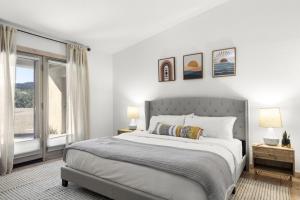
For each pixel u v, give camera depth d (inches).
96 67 194.5
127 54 198.2
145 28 166.4
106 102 203.8
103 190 87.8
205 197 67.6
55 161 153.4
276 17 127.8
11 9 117.7
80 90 173.5
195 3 141.3
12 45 131.2
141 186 77.6
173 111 163.9
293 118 122.6
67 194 99.2
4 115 126.6
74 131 167.9
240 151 119.5
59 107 170.1
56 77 168.2
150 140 121.0
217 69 147.8
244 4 138.3
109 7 130.2
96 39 172.4
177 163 73.6
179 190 68.9
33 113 153.4
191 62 159.3
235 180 99.4
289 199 93.4
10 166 128.1
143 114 187.6
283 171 115.2
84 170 98.3
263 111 121.9
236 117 136.9
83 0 118.9
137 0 127.9
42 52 151.3
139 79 190.2
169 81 171.6
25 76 149.2
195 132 123.8
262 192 100.7
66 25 143.1
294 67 122.5
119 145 104.5
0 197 96.7
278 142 118.7
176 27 167.5
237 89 141.0
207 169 70.9
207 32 152.9
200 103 151.6
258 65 133.6
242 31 139.1
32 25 137.4
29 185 109.9
